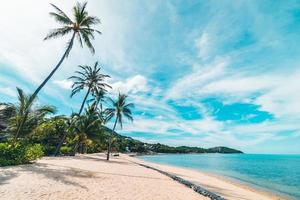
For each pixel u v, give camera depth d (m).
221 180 29.17
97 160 36.34
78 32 29.08
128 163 39.28
